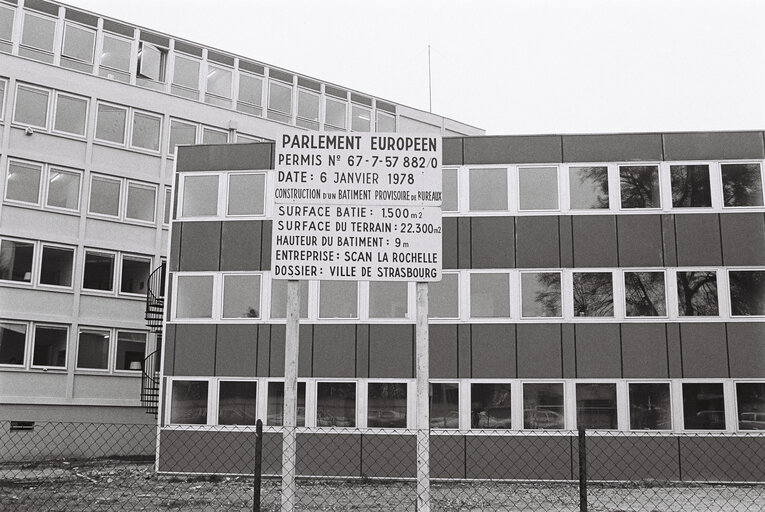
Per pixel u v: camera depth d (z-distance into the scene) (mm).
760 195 22078
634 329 21641
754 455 20828
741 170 22234
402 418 21875
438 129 45000
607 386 21469
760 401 21141
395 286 22500
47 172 31266
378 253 10266
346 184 10375
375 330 22328
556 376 21578
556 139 22734
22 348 29906
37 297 30438
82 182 32000
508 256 22266
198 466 22016
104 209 32469
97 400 31125
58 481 20766
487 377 21734
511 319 21938
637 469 21016
